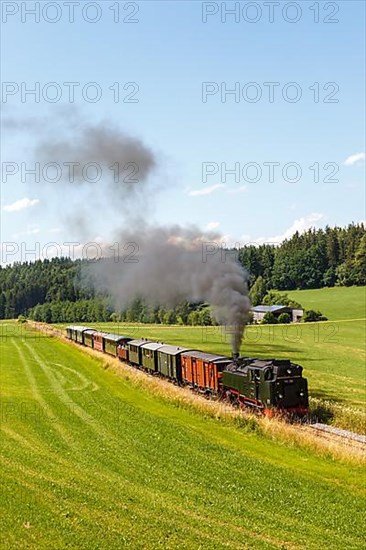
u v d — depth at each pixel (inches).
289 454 858.8
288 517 597.0
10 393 1432.1
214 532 538.6
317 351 2561.5
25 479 670.5
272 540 530.3
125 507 590.2
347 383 1739.7
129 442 903.7
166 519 564.7
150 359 1775.3
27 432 974.4
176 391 1384.1
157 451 846.5
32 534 506.6
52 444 888.3
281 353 2486.5
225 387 1269.7
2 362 2162.9
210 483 698.2
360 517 605.9
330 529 570.9
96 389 1512.1
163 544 501.7
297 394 1071.6
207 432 986.1
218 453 841.5
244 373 1166.3
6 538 495.8
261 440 943.0
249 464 785.6
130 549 486.6
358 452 828.0
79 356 2452.0
